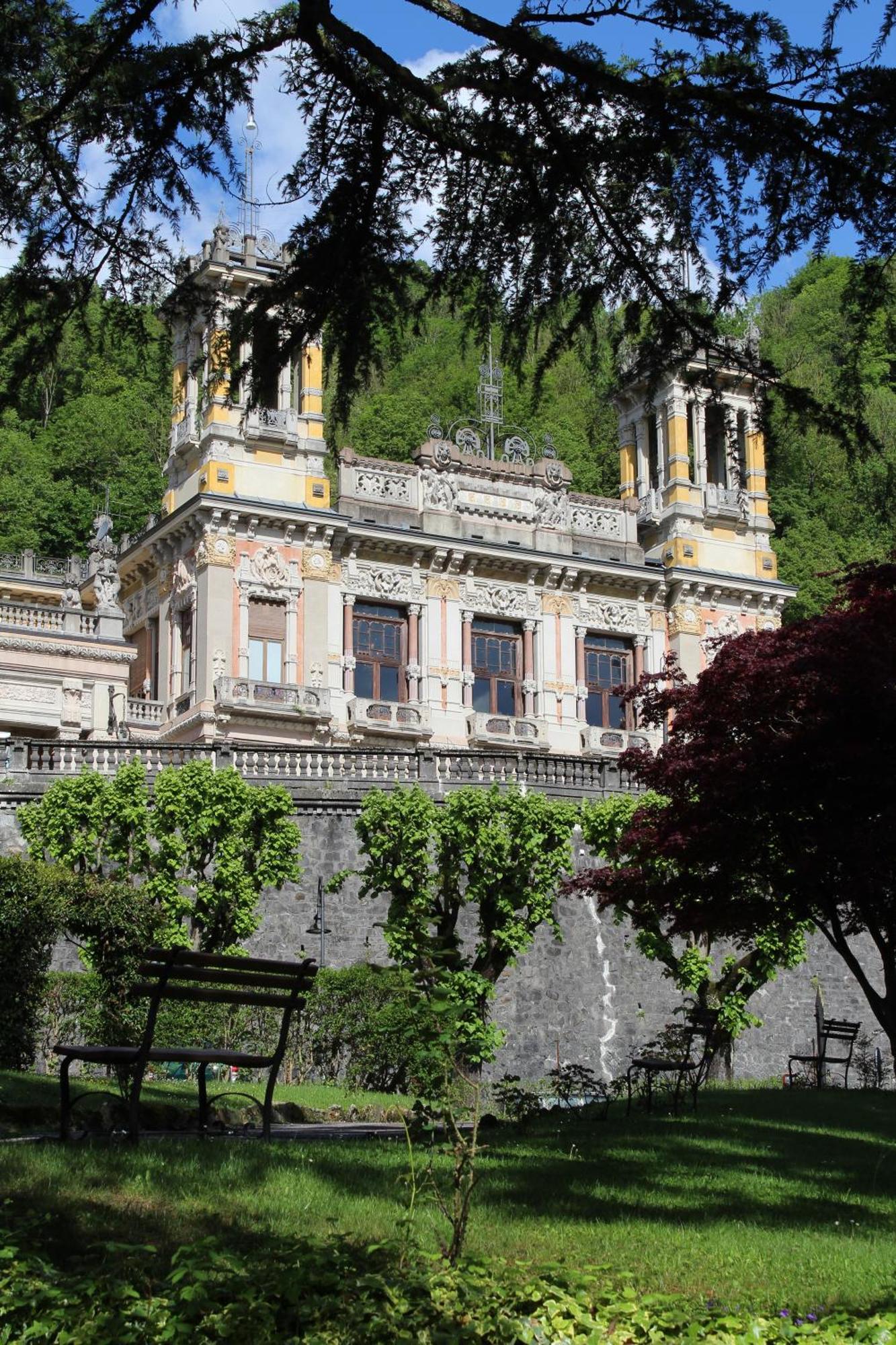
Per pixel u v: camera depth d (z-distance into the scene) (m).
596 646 57.97
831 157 9.75
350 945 31.86
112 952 24.36
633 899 26.47
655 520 60.53
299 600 52.12
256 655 51.44
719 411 11.26
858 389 10.64
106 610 48.09
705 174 10.17
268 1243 10.43
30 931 23.09
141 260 11.52
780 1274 10.80
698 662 58.56
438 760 34.47
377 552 54.06
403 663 54.28
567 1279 9.82
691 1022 25.94
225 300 11.77
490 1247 10.96
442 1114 11.50
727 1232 11.95
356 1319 8.74
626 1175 14.27
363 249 11.10
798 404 10.73
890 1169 16.14
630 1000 32.88
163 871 29.42
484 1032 28.28
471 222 11.06
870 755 20.12
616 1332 9.25
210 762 30.38
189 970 13.91
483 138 10.57
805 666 20.98
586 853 33.41
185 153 11.15
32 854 29.30
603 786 35.38
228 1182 12.14
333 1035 27.12
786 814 21.52
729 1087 28.55
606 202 10.66
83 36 10.73
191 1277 9.39
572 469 71.31
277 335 11.44
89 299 11.55
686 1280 10.48
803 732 20.77
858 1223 12.77
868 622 21.30
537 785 34.75
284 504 51.88
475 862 29.67
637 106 9.97
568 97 10.16
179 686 52.28
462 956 29.19
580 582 57.28
